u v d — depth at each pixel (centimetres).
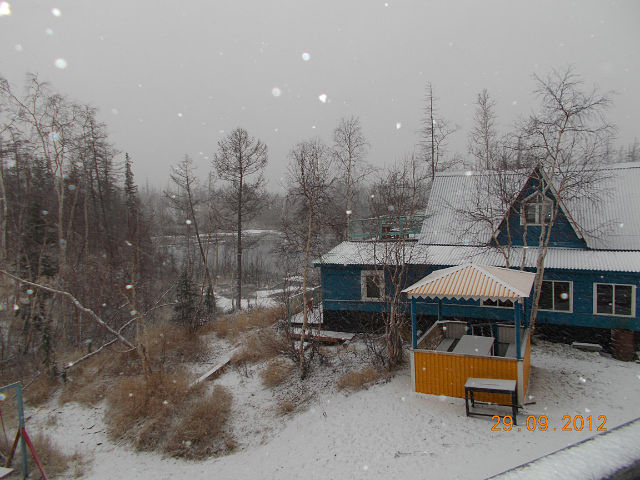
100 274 2406
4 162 3067
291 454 1145
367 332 1927
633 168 2070
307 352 1825
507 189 1794
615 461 110
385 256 1678
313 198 1694
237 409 1505
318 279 2392
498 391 1065
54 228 3105
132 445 1362
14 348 2108
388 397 1295
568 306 1728
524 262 1689
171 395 1569
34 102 2475
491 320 1812
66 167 3106
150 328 2289
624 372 1384
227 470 1148
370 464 998
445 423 1102
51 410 1614
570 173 1683
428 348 1396
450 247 2072
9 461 1232
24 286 2414
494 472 849
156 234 4197
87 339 2197
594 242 1864
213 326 2452
